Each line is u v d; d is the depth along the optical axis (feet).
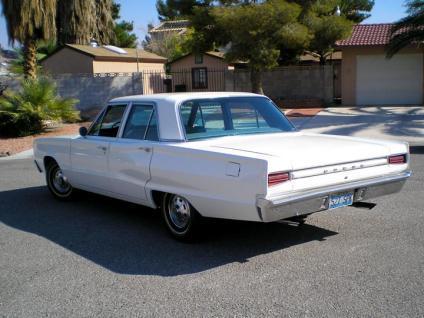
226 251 18.35
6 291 15.60
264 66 74.90
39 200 27.76
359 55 79.77
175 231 19.67
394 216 21.86
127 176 21.21
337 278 15.43
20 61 105.70
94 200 27.32
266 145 18.48
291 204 16.16
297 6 71.31
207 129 20.21
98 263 17.71
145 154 20.15
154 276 16.31
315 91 83.82
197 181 17.88
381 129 52.42
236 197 16.69
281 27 70.90
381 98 80.18
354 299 13.94
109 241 20.12
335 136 21.27
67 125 68.54
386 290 14.43
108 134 23.08
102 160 22.61
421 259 16.70
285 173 16.21
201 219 18.67
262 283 15.35
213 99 20.80
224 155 16.96
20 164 42.16
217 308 13.84
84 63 94.99
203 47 78.59
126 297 14.83
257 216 16.24
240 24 70.08
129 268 17.11
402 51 77.92
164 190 19.31
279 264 16.84
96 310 14.07
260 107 22.09
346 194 17.66
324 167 17.11
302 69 83.92
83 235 21.06
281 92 85.40
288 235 19.84
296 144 18.71
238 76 87.97
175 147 18.83
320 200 16.88
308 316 13.11
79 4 102.83
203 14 74.38
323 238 19.29
